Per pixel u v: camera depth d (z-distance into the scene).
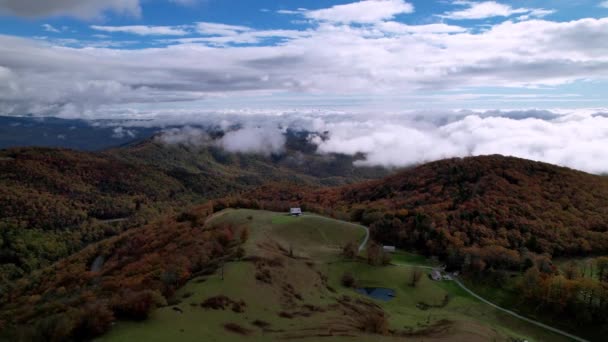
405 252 158.00
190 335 61.25
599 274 129.38
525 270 133.50
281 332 70.88
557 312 109.19
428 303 114.62
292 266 111.56
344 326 79.25
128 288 83.00
